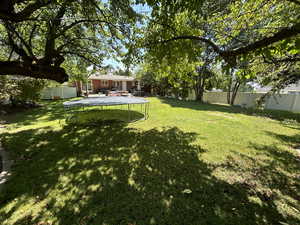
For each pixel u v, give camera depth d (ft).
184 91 47.83
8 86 24.72
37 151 11.63
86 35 17.22
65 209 6.00
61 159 10.31
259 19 9.53
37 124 19.88
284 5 8.31
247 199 6.57
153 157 10.58
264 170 8.94
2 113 26.21
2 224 5.34
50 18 12.01
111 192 7.00
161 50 8.09
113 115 25.27
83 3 9.92
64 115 25.44
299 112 29.58
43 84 32.53
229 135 15.34
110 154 11.08
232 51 5.58
